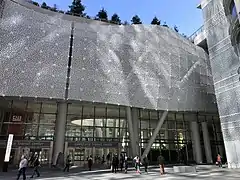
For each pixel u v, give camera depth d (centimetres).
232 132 1967
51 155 1912
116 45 2141
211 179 1107
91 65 1961
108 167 1947
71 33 2031
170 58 2397
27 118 2156
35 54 1795
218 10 2341
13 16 1828
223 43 2222
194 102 2447
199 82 2602
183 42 2689
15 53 1731
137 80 2108
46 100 2011
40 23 1912
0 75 1647
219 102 2183
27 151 1983
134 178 1190
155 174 1400
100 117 2400
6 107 2148
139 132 2475
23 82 1694
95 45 2045
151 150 2455
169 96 2242
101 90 1922
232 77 2055
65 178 1204
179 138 2680
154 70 2234
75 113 2328
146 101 2091
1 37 1728
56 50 1880
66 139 2166
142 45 2275
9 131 2033
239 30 1534
